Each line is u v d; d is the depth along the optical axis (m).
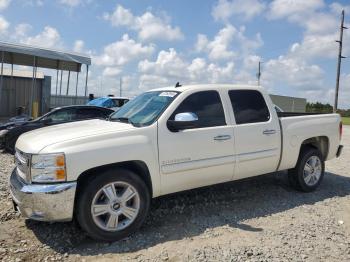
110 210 4.73
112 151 4.75
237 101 6.09
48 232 5.00
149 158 5.03
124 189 4.87
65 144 4.58
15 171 5.21
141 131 5.05
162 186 5.22
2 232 4.96
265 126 6.25
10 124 12.28
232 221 5.49
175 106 5.43
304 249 4.58
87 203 4.59
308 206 6.25
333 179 8.28
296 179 6.95
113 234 4.75
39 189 4.43
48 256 4.36
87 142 4.68
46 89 30.08
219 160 5.66
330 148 7.45
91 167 4.61
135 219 4.90
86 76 22.84
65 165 4.47
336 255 4.45
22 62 25.66
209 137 5.57
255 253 4.43
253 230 5.16
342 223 5.52
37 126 11.76
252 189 7.15
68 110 12.82
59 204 4.44
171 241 4.78
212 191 6.91
